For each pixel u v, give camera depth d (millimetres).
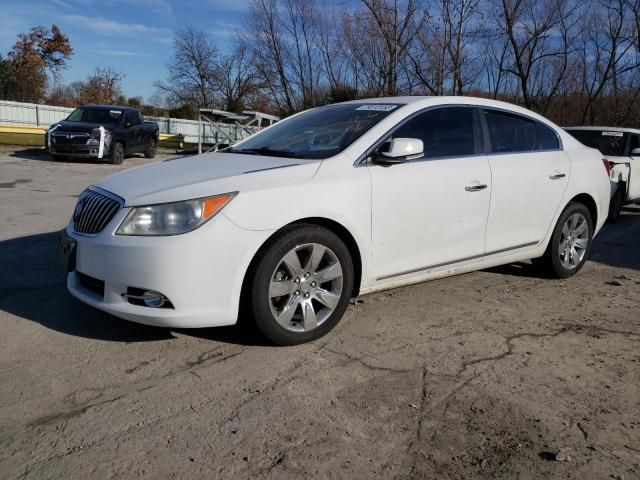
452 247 4391
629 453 2607
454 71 17719
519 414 2918
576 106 21594
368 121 4211
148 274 3250
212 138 30203
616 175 9352
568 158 5281
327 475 2400
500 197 4617
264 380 3199
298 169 3682
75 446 2559
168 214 3283
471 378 3299
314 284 3691
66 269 3646
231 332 3840
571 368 3477
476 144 4594
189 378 3201
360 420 2822
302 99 25500
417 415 2879
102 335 3748
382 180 3912
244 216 3352
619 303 4781
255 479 2365
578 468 2486
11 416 2787
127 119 17688
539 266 5426
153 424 2744
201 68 45031
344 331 3939
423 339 3850
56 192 10219
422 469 2455
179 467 2428
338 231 3824
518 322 4238
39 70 44156
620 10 19875
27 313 4102
